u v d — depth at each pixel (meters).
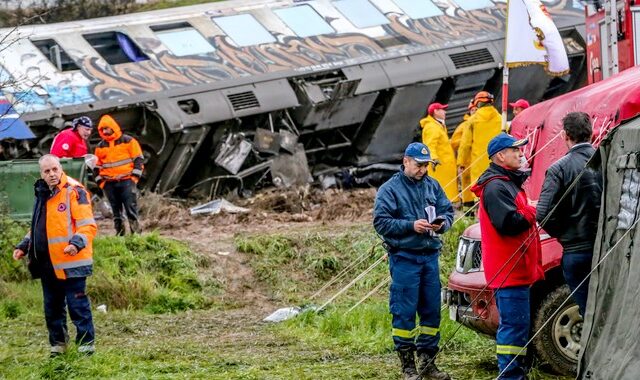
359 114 31.98
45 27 30.36
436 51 32.75
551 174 11.73
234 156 30.36
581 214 11.69
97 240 22.92
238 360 14.69
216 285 22.19
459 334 15.51
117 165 23.89
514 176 12.03
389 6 33.72
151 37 30.89
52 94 28.44
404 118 32.72
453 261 21.69
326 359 14.74
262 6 32.91
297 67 31.27
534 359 13.13
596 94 14.07
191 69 30.38
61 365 14.07
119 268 22.11
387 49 32.44
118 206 24.11
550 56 19.47
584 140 11.88
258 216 27.58
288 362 14.53
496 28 34.06
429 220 12.95
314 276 22.67
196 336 17.34
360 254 23.09
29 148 28.16
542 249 13.10
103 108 28.75
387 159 33.22
